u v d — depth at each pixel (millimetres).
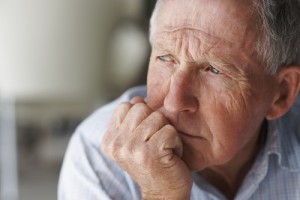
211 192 1072
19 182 2592
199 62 890
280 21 931
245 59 902
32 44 1583
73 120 2561
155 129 873
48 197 2453
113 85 1731
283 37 946
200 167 939
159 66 934
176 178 882
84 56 1634
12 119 2160
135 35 1702
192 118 901
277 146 1089
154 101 934
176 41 894
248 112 940
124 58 1716
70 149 1152
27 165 2822
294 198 1101
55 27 1579
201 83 901
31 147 2744
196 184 1070
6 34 1592
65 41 1597
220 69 893
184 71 894
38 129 2666
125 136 887
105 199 1031
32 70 1603
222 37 876
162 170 875
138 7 1712
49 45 1585
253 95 938
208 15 872
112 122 914
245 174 1115
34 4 1560
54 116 2559
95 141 1118
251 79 923
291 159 1108
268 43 918
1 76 1633
